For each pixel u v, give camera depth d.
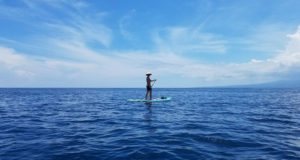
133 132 5.74
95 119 8.19
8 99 22.86
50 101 19.83
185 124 6.92
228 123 7.05
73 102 18.47
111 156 3.65
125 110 11.52
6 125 6.84
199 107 13.03
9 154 3.74
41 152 3.88
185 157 3.57
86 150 4.02
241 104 15.33
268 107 12.89
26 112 10.70
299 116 8.70
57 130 6.05
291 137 5.00
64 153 3.82
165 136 5.20
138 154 3.75
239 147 4.16
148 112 10.49
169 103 16.42
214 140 4.72
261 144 4.36
